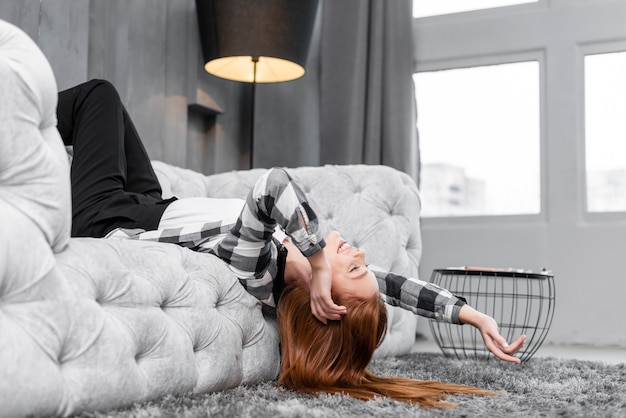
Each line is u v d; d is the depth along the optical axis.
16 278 1.06
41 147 1.13
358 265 1.66
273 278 1.72
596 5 3.62
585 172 3.62
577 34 3.65
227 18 3.27
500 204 3.86
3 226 1.05
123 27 3.09
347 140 3.82
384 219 2.66
